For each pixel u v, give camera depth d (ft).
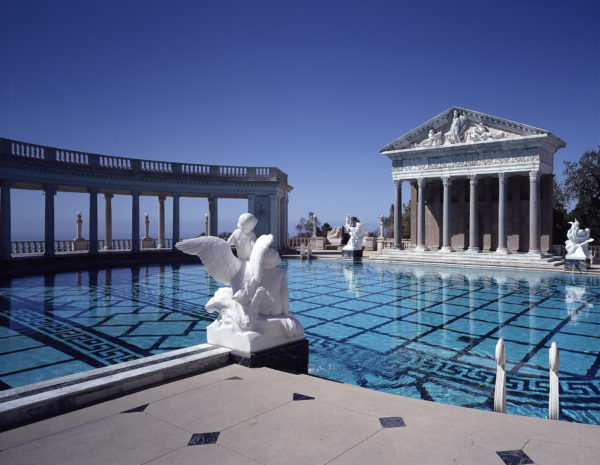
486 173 100.53
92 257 92.89
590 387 22.63
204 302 48.11
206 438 13.17
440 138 106.52
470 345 31.07
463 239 115.96
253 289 21.61
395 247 113.09
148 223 134.41
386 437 13.29
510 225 110.93
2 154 77.15
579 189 126.11
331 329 36.11
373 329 36.09
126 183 102.78
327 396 16.94
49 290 57.52
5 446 12.67
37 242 100.22
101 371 18.03
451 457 11.98
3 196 78.48
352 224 158.51
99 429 13.83
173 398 16.58
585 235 80.69
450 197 111.04
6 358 27.17
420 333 34.68
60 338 32.19
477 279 70.90
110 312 42.19
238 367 20.56
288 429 13.84
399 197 113.19
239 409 15.52
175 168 111.75
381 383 23.41
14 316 40.24
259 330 21.27
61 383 16.55
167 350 29.04
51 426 14.10
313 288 60.44
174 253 107.34
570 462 11.69
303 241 150.20
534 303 48.08
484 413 15.48
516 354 28.76
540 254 93.20
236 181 118.93
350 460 11.81
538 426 14.28
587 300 49.96
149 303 47.42
